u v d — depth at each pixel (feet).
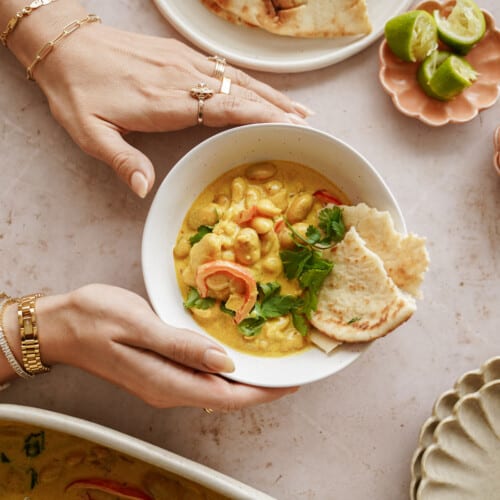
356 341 2.24
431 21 2.42
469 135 2.52
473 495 2.33
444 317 2.49
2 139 2.49
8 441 2.43
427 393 2.48
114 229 2.48
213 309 2.29
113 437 2.25
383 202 2.29
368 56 2.53
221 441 2.48
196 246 2.26
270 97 2.43
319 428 2.48
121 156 2.32
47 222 2.48
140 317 2.24
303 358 2.29
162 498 2.42
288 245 2.29
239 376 2.24
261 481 2.47
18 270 2.48
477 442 2.33
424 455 2.31
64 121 2.37
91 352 2.28
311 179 2.37
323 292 2.28
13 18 2.34
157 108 2.35
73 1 2.40
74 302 2.29
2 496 2.44
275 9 2.46
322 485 2.47
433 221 2.51
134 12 2.51
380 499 2.47
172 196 2.30
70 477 2.45
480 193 2.51
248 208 2.31
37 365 2.34
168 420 2.48
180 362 2.24
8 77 2.49
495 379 2.34
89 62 2.35
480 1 2.54
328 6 2.44
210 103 2.35
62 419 2.26
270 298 2.27
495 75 2.51
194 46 2.51
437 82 2.43
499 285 2.49
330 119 2.52
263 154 2.35
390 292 2.21
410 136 2.52
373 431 2.48
